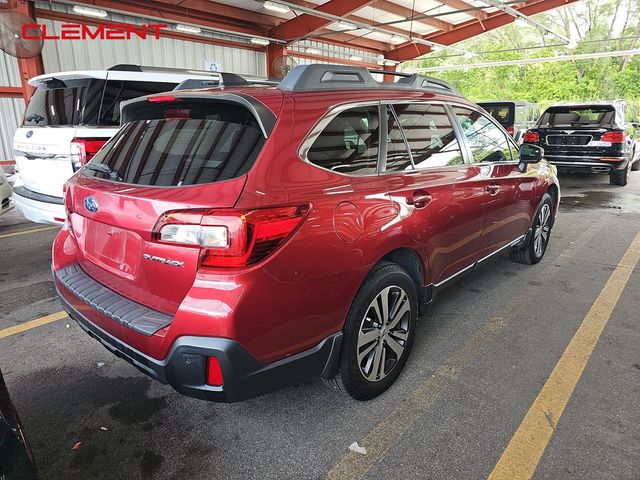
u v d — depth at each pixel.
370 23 17.33
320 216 1.95
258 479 1.94
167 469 2.00
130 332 1.89
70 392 2.55
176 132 2.14
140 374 2.73
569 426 2.25
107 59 11.56
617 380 2.63
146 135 2.26
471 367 2.78
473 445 2.12
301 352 1.98
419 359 2.87
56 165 4.33
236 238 1.69
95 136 4.33
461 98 3.33
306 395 2.52
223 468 2.00
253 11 14.21
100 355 2.95
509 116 11.43
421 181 2.60
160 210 1.80
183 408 2.41
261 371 1.83
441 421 2.29
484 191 3.20
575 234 5.87
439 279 2.89
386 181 2.38
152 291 1.92
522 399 2.46
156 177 1.98
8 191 5.66
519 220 3.95
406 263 2.69
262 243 1.74
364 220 2.15
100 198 2.08
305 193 1.93
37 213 4.45
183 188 1.84
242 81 2.68
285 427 2.26
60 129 4.31
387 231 2.28
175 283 1.81
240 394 1.80
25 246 5.48
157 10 12.07
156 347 1.81
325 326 2.05
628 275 4.34
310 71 2.28
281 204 1.82
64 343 3.11
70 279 2.36
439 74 37.16
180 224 1.74
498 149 3.65
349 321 2.20
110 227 2.10
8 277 4.41
